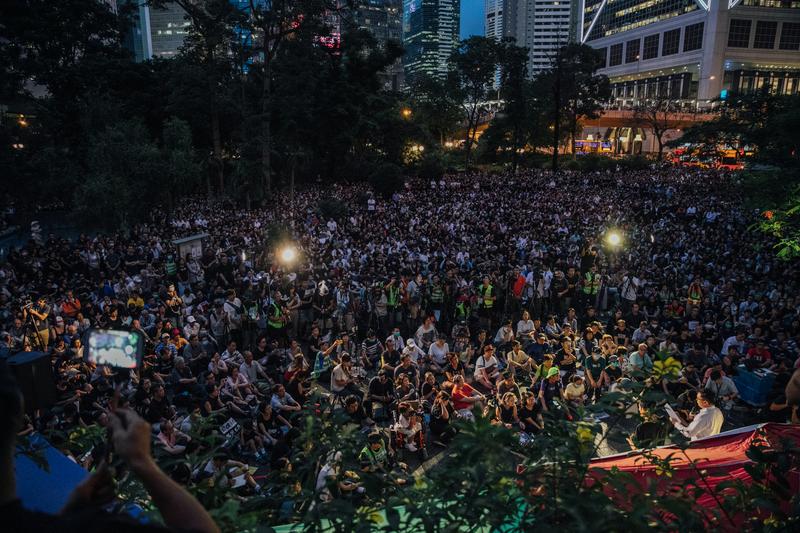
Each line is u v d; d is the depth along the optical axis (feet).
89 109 110.52
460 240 82.02
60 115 134.92
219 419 31.22
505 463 7.00
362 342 47.39
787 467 8.56
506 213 110.11
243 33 159.33
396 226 94.27
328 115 169.99
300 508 8.98
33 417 22.41
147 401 29.86
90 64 144.77
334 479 7.98
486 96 259.60
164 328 41.52
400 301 51.16
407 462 30.55
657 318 48.78
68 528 2.71
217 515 5.11
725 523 8.86
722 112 141.79
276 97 145.48
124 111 142.10
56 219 128.88
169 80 151.53
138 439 3.66
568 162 265.13
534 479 6.94
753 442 10.36
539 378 34.01
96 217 89.25
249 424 31.60
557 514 6.66
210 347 43.75
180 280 62.54
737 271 62.08
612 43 495.00
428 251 72.79
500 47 236.02
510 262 63.98
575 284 57.16
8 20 126.82
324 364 38.91
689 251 73.15
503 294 55.21
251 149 138.41
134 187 92.07
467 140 257.34
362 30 173.88
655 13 431.02
